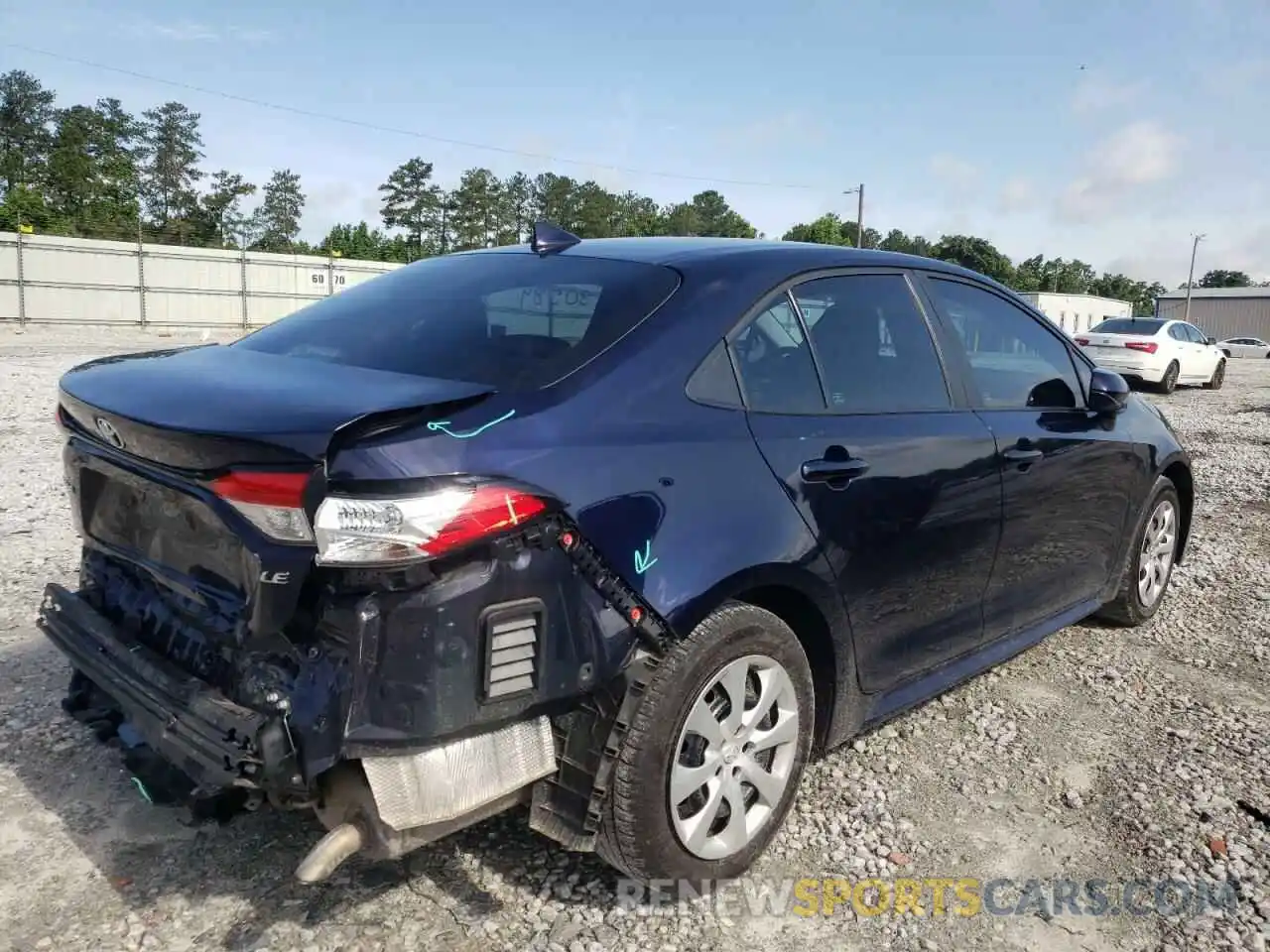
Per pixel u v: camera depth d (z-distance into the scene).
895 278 3.57
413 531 2.08
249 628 2.20
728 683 2.69
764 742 2.83
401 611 2.13
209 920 2.59
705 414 2.73
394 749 2.15
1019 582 3.89
